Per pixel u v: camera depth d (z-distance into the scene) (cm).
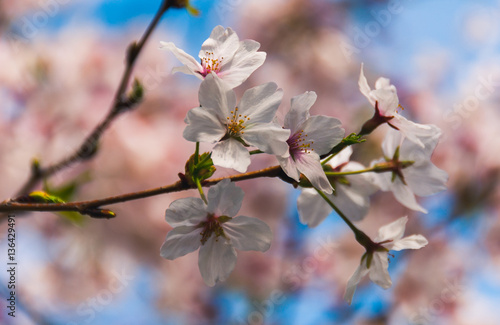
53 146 79
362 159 91
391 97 51
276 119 49
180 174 49
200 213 50
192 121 49
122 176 83
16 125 80
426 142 53
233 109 49
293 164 49
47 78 84
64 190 57
